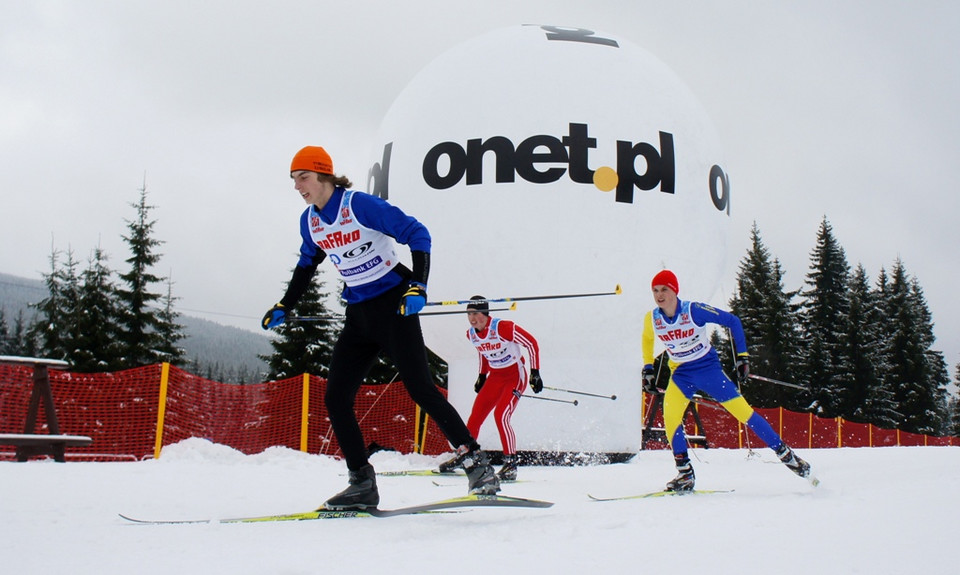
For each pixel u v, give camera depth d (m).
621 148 8.61
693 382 5.23
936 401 48.88
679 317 5.24
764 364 37.19
